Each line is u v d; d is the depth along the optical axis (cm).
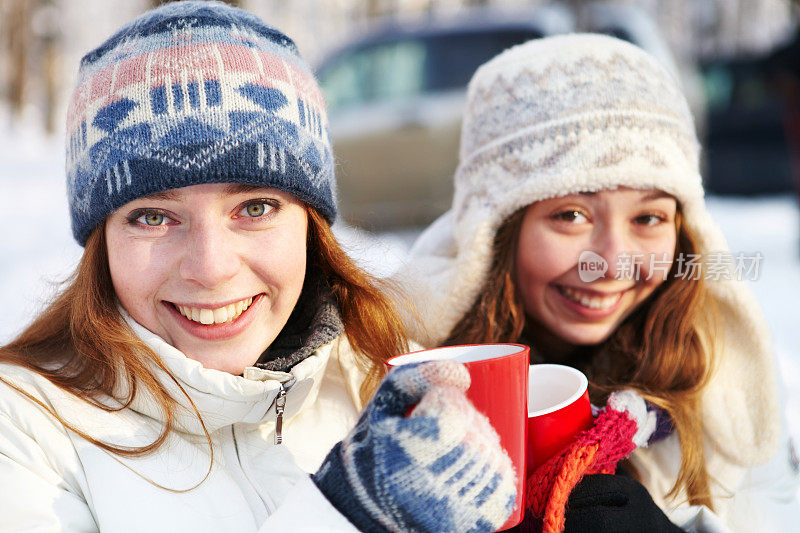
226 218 122
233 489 126
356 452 99
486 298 167
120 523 116
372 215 489
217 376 119
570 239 156
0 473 113
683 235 162
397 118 490
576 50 159
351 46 550
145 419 127
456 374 94
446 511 93
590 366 176
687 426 156
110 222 122
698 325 164
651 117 153
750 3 2612
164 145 115
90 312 125
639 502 124
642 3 2247
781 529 167
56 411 122
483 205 164
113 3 2086
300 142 125
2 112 1936
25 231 645
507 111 162
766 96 782
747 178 792
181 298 120
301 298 149
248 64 122
